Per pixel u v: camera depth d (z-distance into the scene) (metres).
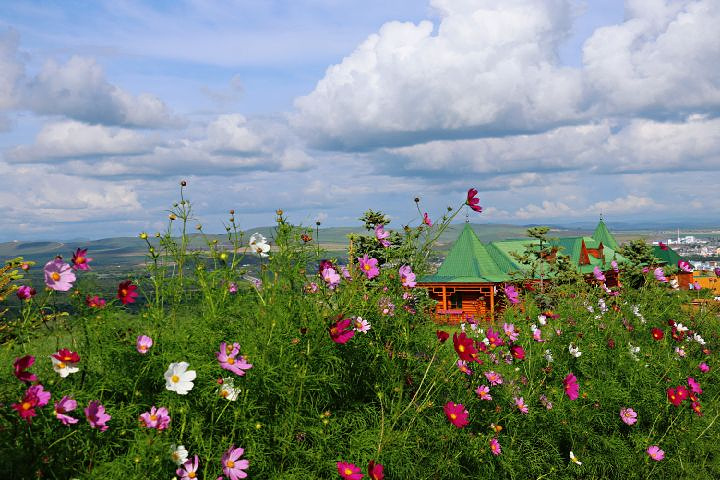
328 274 4.08
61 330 3.21
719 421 5.58
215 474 2.96
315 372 3.68
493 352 5.09
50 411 2.84
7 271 4.30
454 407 3.87
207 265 3.79
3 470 2.55
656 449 4.87
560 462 4.64
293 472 3.23
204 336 3.55
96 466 2.79
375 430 3.64
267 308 3.69
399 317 4.37
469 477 3.96
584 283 8.02
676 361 6.26
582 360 5.77
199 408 3.27
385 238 4.55
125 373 3.26
